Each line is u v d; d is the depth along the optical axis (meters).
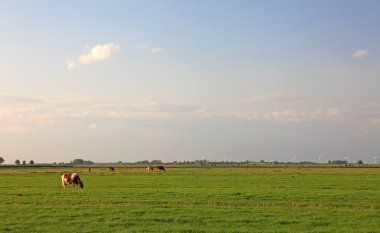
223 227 27.78
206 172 114.75
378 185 60.78
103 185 62.41
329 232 26.33
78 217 31.39
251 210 34.25
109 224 28.81
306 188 55.78
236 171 122.88
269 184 63.16
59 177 88.50
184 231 26.59
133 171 129.38
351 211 34.09
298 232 26.20
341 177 82.88
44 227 27.80
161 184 63.78
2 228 27.47
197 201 40.38
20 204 39.28
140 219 30.48
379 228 27.41
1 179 79.88
